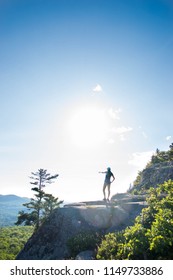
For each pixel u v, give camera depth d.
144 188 34.38
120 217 15.82
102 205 18.02
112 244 11.89
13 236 71.31
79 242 13.80
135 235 10.53
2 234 73.19
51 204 51.69
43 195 52.28
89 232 14.97
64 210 16.64
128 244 10.23
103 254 11.59
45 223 16.45
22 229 86.69
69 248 13.97
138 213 15.82
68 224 15.66
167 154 48.31
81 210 16.33
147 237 10.08
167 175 31.86
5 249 51.50
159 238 9.43
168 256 9.25
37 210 51.47
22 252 15.67
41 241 15.50
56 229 15.69
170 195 13.62
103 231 15.12
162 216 10.73
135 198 19.48
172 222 10.16
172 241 9.45
